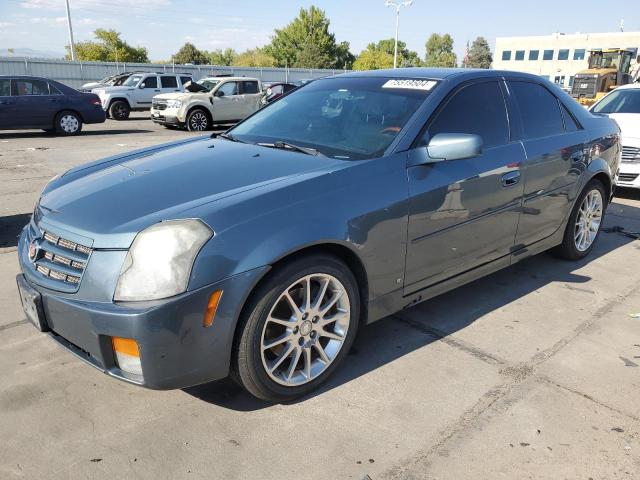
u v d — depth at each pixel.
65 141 13.30
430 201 3.05
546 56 75.12
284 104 3.91
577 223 4.68
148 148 3.74
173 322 2.22
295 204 2.55
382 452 2.38
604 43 69.38
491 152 3.51
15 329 3.40
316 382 2.77
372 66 78.00
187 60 89.69
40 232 2.65
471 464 2.31
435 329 3.52
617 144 4.87
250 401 2.73
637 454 2.39
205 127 16.91
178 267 2.23
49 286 2.46
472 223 3.38
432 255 3.18
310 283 2.66
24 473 2.21
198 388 2.83
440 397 2.78
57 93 14.34
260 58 79.69
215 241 2.30
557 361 3.15
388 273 2.96
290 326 2.61
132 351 2.26
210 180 2.77
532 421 2.60
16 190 7.42
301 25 78.88
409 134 3.10
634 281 4.41
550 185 4.02
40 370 2.95
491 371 3.03
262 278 2.43
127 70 31.45
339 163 2.90
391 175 2.92
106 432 2.47
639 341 3.41
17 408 2.62
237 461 2.31
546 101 4.16
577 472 2.28
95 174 3.15
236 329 2.44
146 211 2.46
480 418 2.62
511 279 4.41
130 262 2.26
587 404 2.74
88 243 2.37
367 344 3.31
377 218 2.80
